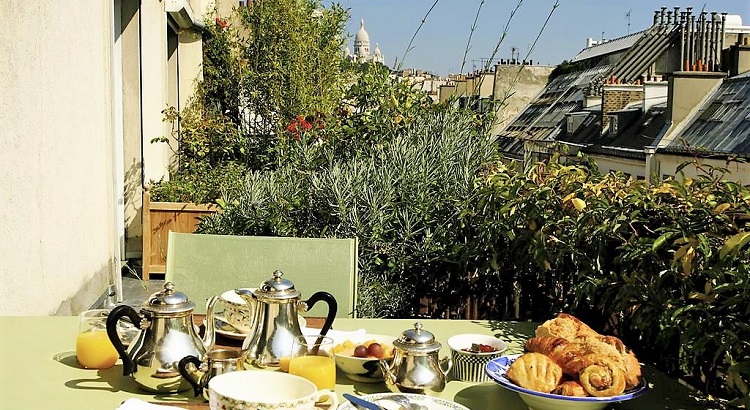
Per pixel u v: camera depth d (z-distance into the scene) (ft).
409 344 6.31
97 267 17.71
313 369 6.21
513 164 11.96
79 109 16.17
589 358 5.84
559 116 103.86
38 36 13.46
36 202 13.24
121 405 5.78
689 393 6.62
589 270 8.35
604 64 110.22
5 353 7.27
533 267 10.48
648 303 7.03
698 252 6.47
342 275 10.18
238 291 7.83
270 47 31.96
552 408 5.80
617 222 7.85
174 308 6.39
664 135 65.92
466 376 6.78
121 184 22.85
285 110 30.73
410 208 12.14
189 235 10.41
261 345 6.58
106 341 6.86
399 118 14.14
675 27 103.04
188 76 31.81
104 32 18.35
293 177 13.41
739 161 8.16
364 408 5.78
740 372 5.60
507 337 8.16
